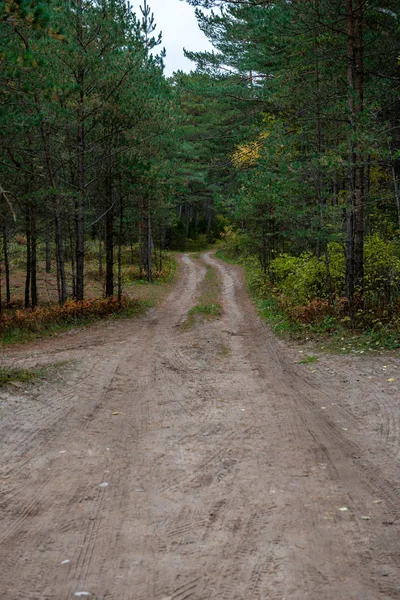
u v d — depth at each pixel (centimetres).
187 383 918
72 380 938
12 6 826
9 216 2044
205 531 358
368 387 800
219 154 3372
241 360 1144
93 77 1928
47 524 378
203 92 2334
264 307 2228
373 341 1138
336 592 279
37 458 531
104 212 2445
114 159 2206
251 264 4316
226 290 3300
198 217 8644
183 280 4072
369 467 478
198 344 1367
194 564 313
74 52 1784
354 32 1410
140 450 553
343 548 328
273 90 1780
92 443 580
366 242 1669
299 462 500
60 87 1177
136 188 2258
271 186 1606
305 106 1633
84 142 2191
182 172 3931
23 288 3316
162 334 1661
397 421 618
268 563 311
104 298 2380
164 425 651
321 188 1602
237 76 2475
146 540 348
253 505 400
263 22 1580
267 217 2469
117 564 316
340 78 1568
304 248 2391
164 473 480
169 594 282
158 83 2183
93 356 1213
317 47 1631
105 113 2059
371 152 1223
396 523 362
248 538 345
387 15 1454
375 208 1862
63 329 1797
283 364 1070
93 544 344
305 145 1669
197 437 594
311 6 1372
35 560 325
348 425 620
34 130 1847
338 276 1725
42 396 811
